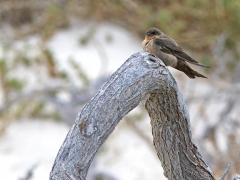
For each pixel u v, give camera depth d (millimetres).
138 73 4312
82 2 16531
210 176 5145
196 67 15133
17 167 12453
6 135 13695
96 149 3943
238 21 15086
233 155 8930
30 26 16672
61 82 13445
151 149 13031
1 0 16656
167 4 16312
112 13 16594
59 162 3826
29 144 13336
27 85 14602
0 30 16672
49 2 16844
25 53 15211
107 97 4098
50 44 16219
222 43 14875
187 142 4930
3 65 14125
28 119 14242
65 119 12117
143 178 12211
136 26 16625
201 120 13641
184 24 15742
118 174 12320
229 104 12648
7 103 13578
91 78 15016
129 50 16438
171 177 5191
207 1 15422
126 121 13492
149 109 4809
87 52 16188
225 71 14375
